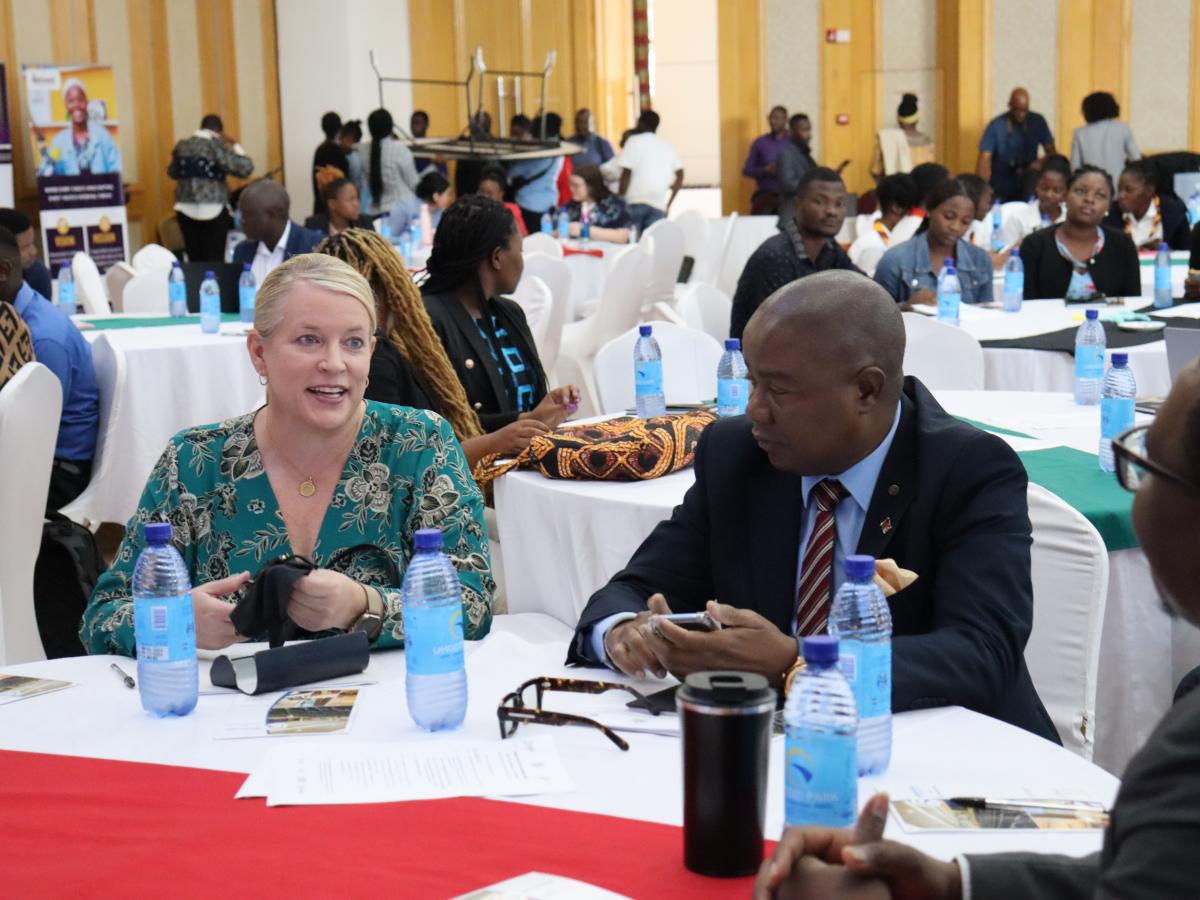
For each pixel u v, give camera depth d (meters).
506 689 1.86
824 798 1.30
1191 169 9.88
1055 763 1.56
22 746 1.70
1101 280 6.36
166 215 13.31
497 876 1.30
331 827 1.42
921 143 14.01
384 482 2.26
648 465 3.12
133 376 5.16
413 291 3.42
